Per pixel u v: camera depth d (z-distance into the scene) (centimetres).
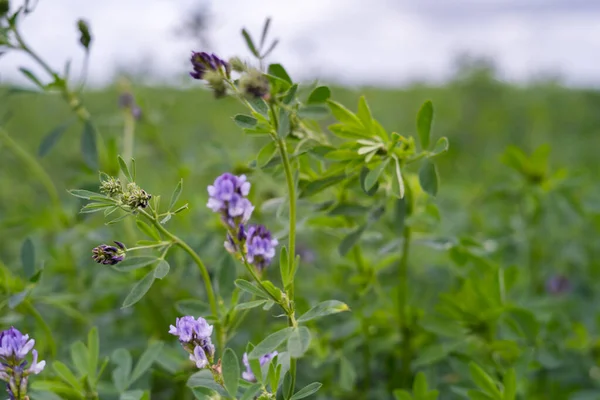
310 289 83
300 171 66
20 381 54
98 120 86
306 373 75
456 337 68
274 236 68
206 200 89
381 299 73
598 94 238
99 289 78
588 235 108
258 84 56
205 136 128
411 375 75
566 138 204
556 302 85
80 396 61
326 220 70
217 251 78
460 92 222
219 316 61
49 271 82
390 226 75
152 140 92
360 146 62
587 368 77
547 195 84
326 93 61
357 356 77
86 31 68
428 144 62
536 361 69
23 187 119
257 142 91
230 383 53
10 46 70
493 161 158
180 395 71
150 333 79
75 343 62
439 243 70
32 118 158
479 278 69
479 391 62
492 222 101
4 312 72
